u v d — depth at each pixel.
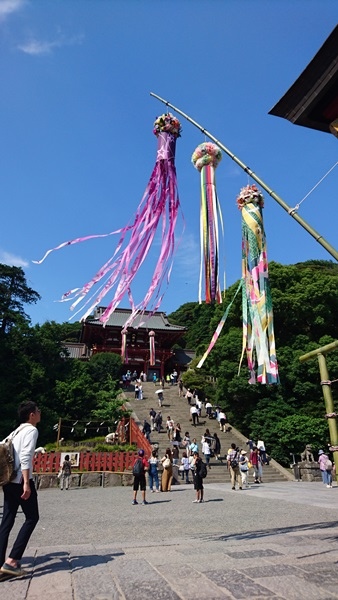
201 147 6.56
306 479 21.05
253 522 8.17
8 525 4.07
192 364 39.12
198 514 9.62
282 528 7.18
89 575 3.93
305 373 27.77
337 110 4.56
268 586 3.48
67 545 6.01
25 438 4.19
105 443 23.38
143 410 30.86
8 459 4.11
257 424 26.78
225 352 29.95
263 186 4.84
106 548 5.34
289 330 30.94
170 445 23.88
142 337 51.91
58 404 30.05
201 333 58.41
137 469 12.34
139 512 10.25
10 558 3.94
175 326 53.72
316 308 29.80
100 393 29.61
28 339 32.47
